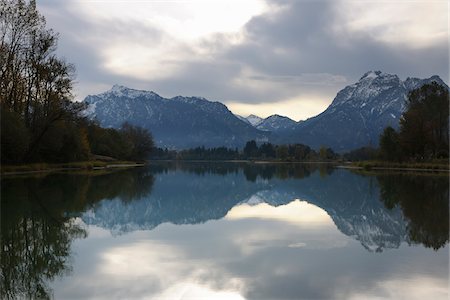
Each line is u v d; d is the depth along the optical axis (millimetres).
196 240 17484
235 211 27562
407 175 67625
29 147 57562
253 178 68750
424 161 92062
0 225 20109
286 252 15297
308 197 37375
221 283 11648
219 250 15547
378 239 17906
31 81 55062
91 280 12008
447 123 90688
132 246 16250
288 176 75500
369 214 25859
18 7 50250
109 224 21328
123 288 11328
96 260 14148
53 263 13844
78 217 22891
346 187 47875
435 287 11414
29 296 10945
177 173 84750
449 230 20078
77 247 16141
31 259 14406
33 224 20547
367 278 12156
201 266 13328
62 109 59250
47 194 32000
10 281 12133
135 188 43219
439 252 15469
